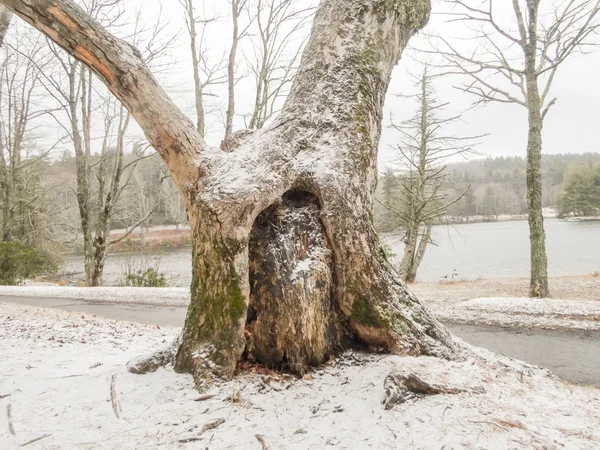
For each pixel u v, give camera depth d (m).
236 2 12.95
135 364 3.64
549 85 11.53
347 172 3.64
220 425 2.77
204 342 3.35
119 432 2.72
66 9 2.76
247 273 3.28
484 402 2.94
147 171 39.66
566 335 6.90
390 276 3.86
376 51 4.04
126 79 3.01
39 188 27.92
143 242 21.91
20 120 23.30
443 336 3.80
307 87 3.98
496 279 17.80
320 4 4.32
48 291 14.87
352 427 2.72
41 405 3.16
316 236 3.54
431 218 18.31
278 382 3.26
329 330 3.54
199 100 14.05
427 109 18.56
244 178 3.25
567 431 2.72
